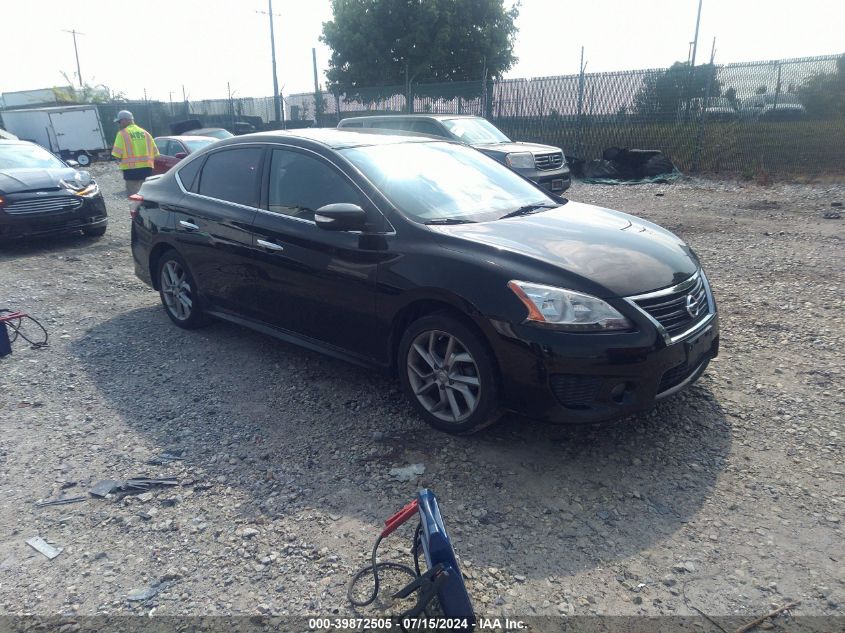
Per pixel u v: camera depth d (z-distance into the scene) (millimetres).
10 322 5602
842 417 3889
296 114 26406
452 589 2361
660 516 3074
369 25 30156
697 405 4102
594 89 17656
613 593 2617
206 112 30891
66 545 2990
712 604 2553
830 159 14172
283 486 3383
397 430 3914
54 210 9055
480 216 4176
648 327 3314
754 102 15070
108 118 31141
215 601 2629
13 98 37594
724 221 10148
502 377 3439
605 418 3312
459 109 20516
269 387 4570
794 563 2748
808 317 5570
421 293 3688
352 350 4254
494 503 3189
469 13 30359
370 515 3129
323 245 4195
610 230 4043
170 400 4406
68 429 4031
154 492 3357
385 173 4293
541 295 3312
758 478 3340
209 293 5273
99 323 5996
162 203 5574
